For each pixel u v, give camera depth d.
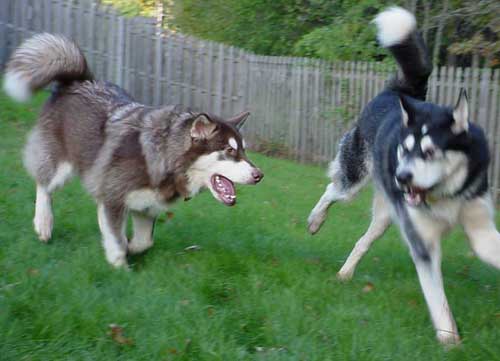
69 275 1.97
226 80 5.84
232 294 2.03
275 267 2.34
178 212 3.04
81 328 1.63
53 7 5.89
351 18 5.68
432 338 1.82
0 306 1.67
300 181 4.38
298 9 7.02
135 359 1.54
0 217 2.54
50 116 2.46
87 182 2.29
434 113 1.92
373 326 1.85
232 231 2.84
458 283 2.45
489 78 4.41
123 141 2.21
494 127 4.41
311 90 5.50
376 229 2.39
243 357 1.60
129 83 5.84
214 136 2.20
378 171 2.26
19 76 2.46
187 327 1.70
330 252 2.79
